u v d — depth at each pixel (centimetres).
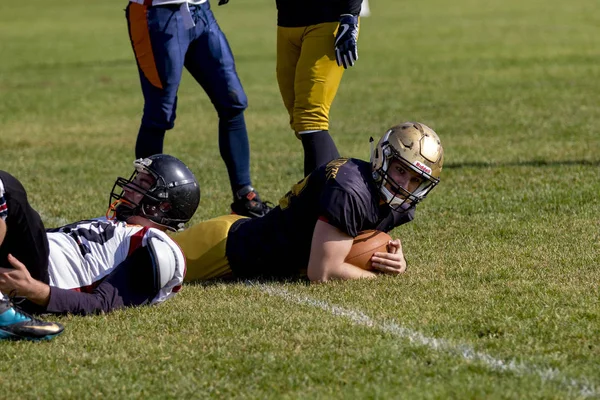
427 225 2331
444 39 9231
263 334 1502
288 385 1284
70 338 1509
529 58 7319
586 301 1631
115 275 1680
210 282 1917
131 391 1279
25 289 1556
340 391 1258
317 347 1430
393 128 1806
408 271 1895
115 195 1833
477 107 4847
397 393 1241
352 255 1853
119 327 1559
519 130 4006
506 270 1867
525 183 2817
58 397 1268
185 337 1502
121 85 6341
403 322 1541
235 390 1273
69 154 3772
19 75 6988
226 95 2458
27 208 1512
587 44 8269
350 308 1638
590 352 1380
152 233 1694
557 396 1220
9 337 1502
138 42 2372
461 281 1800
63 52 8750
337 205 1777
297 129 2322
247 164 2528
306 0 2275
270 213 1944
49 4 16150
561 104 4784
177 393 1269
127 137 4269
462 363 1341
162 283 1652
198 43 2445
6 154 3778
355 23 2242
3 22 12562
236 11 13775
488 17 11869
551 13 12175
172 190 1792
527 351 1388
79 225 1723
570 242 2083
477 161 3253
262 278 1936
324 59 2284
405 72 6750
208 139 4162
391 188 1792
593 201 2506
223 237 1930
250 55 8081
